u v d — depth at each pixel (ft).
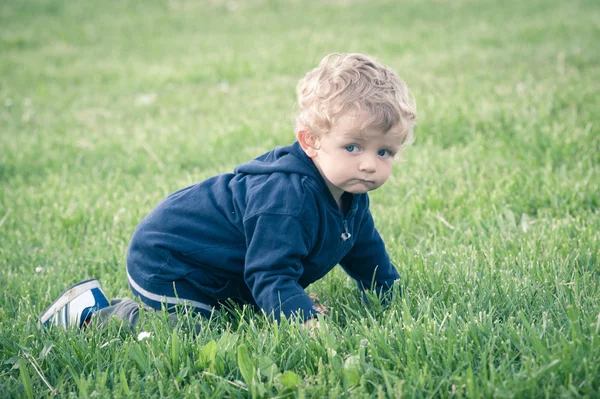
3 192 15.67
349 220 8.54
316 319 8.09
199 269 8.82
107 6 47.55
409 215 12.73
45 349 8.02
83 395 7.02
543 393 6.63
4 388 7.47
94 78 28.22
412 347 7.46
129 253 9.35
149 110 23.09
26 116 22.57
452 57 26.32
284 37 34.32
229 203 8.55
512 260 10.20
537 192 13.26
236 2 46.68
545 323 7.73
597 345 7.13
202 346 7.88
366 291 9.18
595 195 12.68
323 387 6.93
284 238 7.93
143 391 7.36
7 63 31.48
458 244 11.52
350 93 7.56
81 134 20.65
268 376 7.29
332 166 7.75
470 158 15.42
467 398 6.73
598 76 21.62
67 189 15.75
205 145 18.06
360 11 40.45
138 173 17.02
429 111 19.11
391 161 7.91
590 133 16.01
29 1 48.49
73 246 12.98
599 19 31.71
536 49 26.58
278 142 17.85
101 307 9.49
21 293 10.64
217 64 28.68
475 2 39.68
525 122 17.48
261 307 8.39
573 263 9.81
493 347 7.55
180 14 44.27
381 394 6.63
